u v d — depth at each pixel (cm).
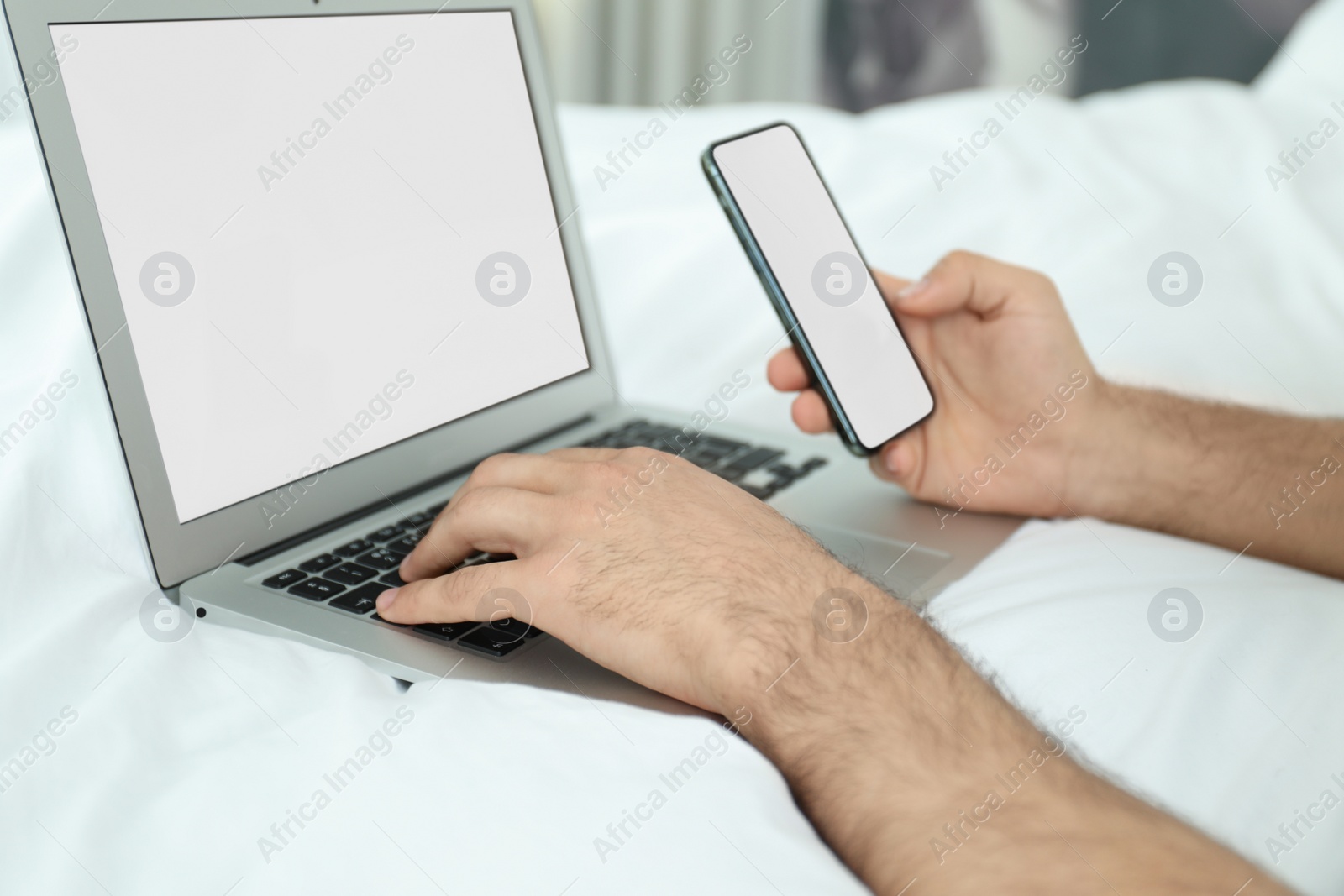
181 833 43
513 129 91
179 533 65
